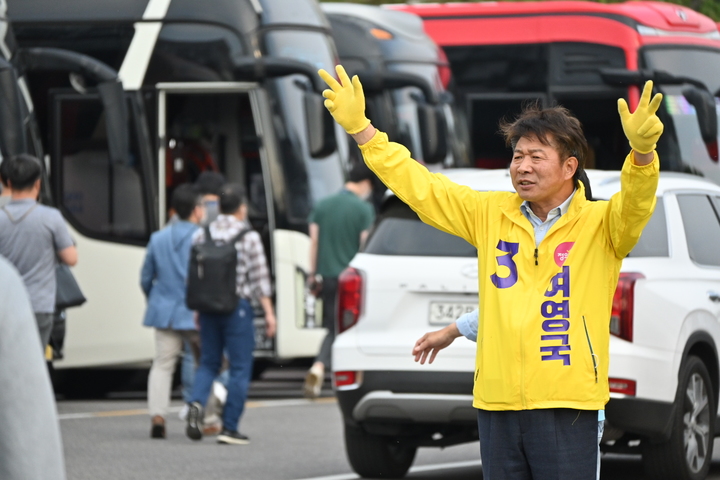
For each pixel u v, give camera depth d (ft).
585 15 132.67
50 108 96.43
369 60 125.49
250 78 96.99
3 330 15.29
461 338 54.03
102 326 96.68
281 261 96.89
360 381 55.42
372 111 125.39
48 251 59.11
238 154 101.09
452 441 57.52
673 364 53.31
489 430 31.60
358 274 56.54
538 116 31.37
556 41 132.77
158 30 97.40
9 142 71.82
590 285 30.99
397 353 54.90
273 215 96.99
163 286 75.46
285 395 100.37
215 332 71.67
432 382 54.08
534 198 31.17
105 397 104.32
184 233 75.87
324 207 92.73
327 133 99.09
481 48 135.85
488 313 31.50
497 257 31.55
